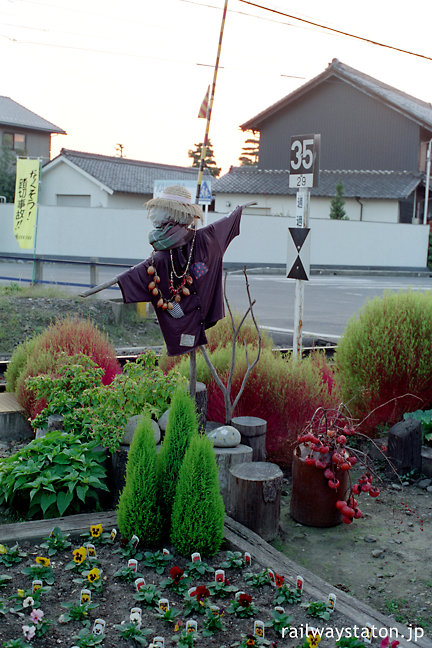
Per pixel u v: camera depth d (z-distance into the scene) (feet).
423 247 114.32
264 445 17.90
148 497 13.79
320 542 15.46
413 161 124.36
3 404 22.70
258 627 11.00
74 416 17.42
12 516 15.72
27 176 52.49
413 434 19.31
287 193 112.16
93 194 109.40
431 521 16.67
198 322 15.52
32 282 51.11
